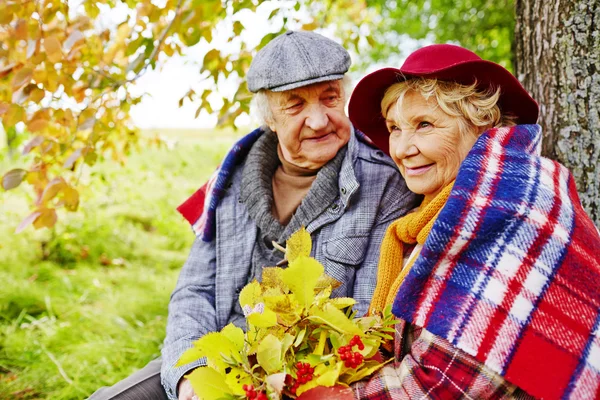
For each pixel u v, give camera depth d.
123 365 2.60
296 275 1.11
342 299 1.19
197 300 1.71
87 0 2.01
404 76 1.22
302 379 1.06
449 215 1.06
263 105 1.63
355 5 2.95
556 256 1.03
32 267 3.79
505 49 5.09
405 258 1.35
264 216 1.64
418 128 1.25
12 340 2.76
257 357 1.08
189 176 5.62
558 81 1.62
